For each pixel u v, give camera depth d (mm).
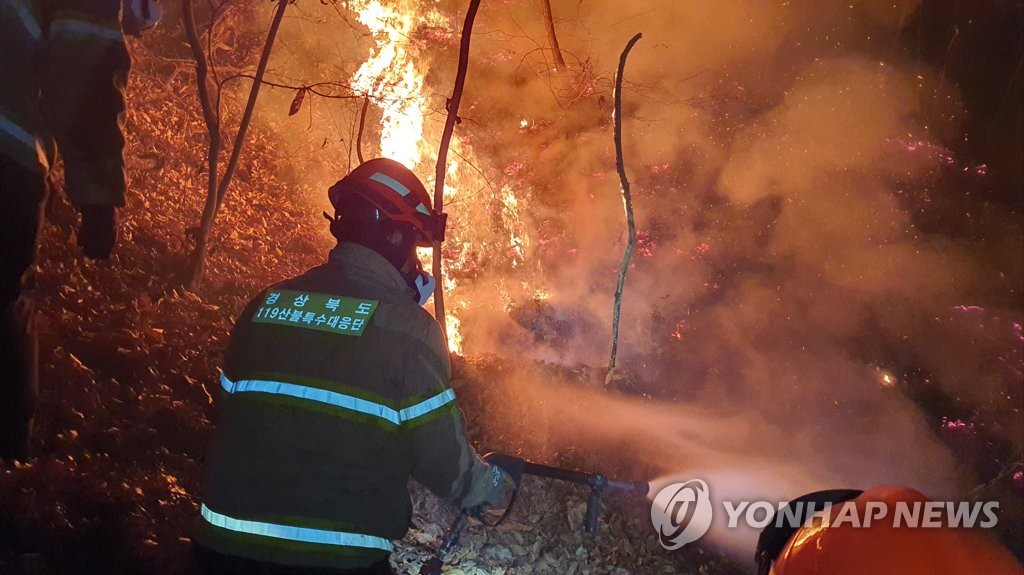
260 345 2254
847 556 2018
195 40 5332
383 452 2211
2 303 2895
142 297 4973
